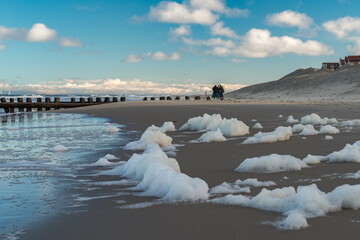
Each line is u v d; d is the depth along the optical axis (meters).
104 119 16.05
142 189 4.05
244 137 8.73
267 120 13.30
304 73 84.25
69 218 3.08
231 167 5.21
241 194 3.68
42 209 3.36
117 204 3.47
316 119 11.69
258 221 2.85
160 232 2.70
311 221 2.79
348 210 3.03
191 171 5.00
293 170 4.74
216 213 3.08
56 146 7.39
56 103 34.88
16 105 34.47
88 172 5.16
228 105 23.17
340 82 57.47
